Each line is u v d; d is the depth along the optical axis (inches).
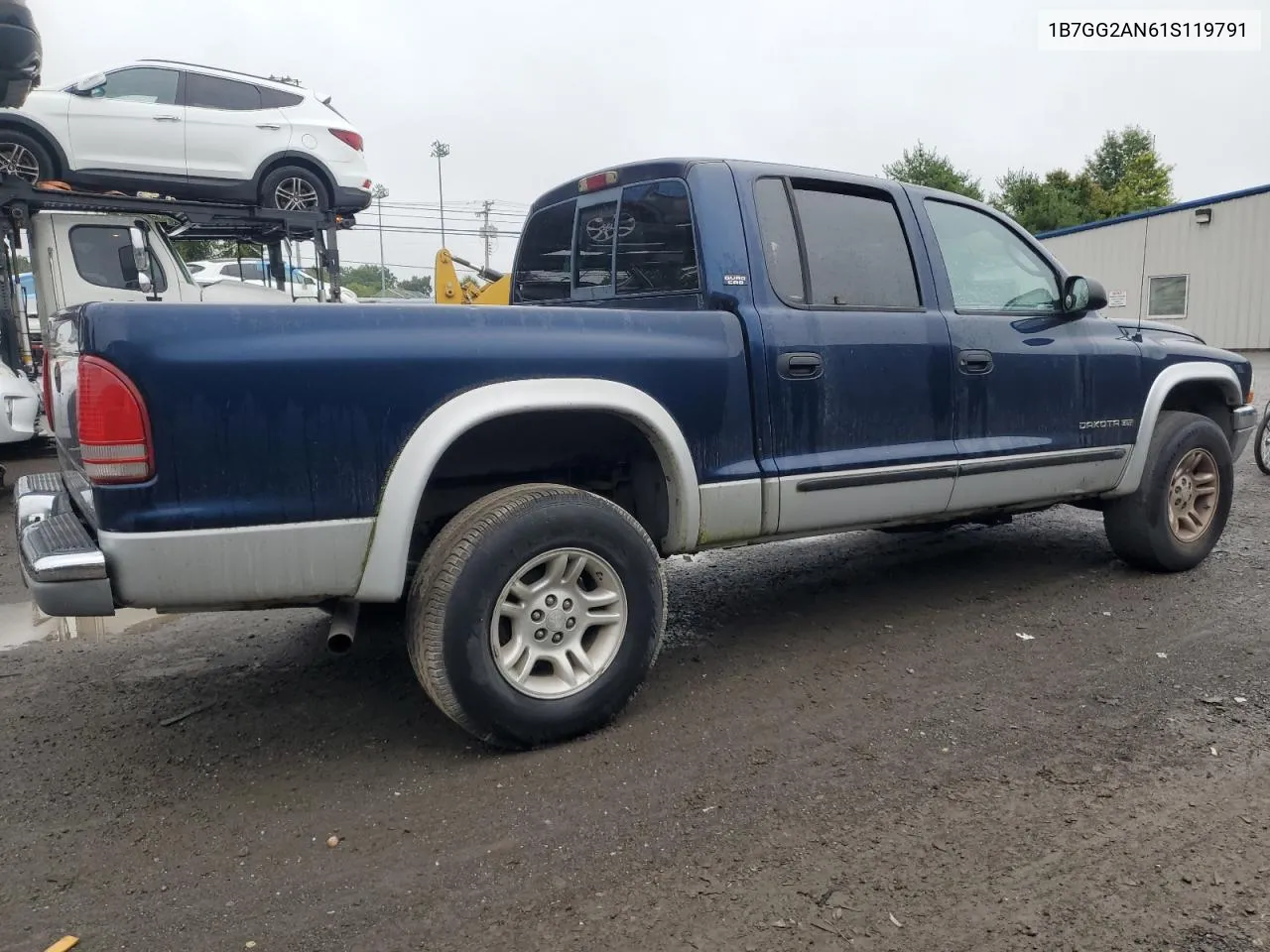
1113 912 93.4
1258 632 172.1
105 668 169.3
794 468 151.6
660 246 158.4
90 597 108.0
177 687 159.6
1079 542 243.8
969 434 173.6
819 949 88.7
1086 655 162.6
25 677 165.5
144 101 431.2
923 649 168.6
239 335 111.1
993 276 184.9
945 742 130.9
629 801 116.6
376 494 118.9
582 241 179.2
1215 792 115.7
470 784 122.0
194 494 109.9
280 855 106.8
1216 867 100.6
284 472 114.0
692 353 140.6
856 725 137.0
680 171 154.3
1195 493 211.8
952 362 169.6
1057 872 100.1
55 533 117.1
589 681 132.7
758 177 156.3
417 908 96.4
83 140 417.1
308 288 489.1
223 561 111.9
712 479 144.0
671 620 189.9
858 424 159.3
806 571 225.0
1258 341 943.0
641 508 153.9
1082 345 190.1
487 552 122.9
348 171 477.1
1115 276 1051.3
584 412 133.1
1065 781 119.0
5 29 245.8
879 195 169.8
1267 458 347.6
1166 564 207.9
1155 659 159.8
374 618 187.5
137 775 127.2
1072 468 188.9
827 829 109.1
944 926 91.7
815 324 154.4
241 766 129.5
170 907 97.6
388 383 118.3
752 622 187.3
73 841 110.8
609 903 96.4
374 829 111.7
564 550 128.8
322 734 139.3
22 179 383.9
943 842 106.0
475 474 146.3
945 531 263.1
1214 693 145.3
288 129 461.1
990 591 202.7
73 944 91.9
